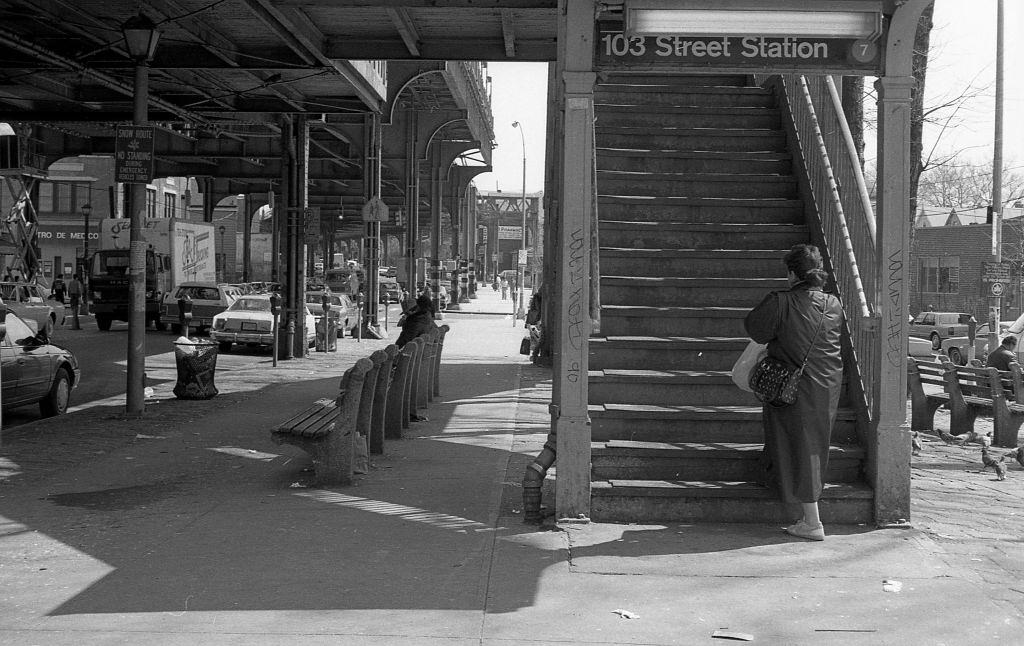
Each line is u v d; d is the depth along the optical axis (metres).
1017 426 12.36
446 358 25.08
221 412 14.29
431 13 15.12
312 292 33.59
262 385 18.20
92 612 5.38
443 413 14.21
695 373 8.30
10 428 12.70
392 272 79.00
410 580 5.95
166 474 9.59
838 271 8.74
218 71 18.36
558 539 6.84
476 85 43.59
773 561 6.34
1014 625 5.24
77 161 71.56
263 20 14.30
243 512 7.79
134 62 13.48
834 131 9.27
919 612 5.43
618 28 7.12
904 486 7.22
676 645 4.93
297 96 22.12
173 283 37.78
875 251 7.67
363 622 5.21
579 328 7.14
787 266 7.00
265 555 6.51
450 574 6.07
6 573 6.14
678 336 8.89
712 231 9.71
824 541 6.79
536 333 23.16
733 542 6.76
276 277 62.66
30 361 13.04
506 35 16.08
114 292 35.09
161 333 34.28
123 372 20.64
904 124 7.25
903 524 7.22
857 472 7.59
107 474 9.59
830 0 7.03
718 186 10.28
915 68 19.00
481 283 122.06
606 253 9.41
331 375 20.42
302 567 6.23
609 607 5.48
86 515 7.77
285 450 11.04
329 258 95.31
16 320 13.70
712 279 9.15
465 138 50.62
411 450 10.86
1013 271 56.72
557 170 8.09
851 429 7.79
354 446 9.19
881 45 7.21
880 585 5.89
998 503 8.50
